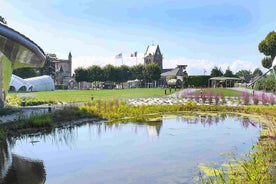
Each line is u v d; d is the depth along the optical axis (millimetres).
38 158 9250
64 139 12312
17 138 12523
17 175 7520
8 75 20922
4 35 13359
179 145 10891
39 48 15328
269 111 19609
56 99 33156
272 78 43312
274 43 75250
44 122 14688
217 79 66875
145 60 119312
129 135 13164
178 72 100688
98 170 7871
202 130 14359
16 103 27266
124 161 8758
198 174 7254
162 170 7730
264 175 6297
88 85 94938
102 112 19547
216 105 24766
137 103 27609
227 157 8875
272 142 8609
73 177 7324
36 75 90938
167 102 28938
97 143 11461
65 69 129125
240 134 13102
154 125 16219
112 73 85875
